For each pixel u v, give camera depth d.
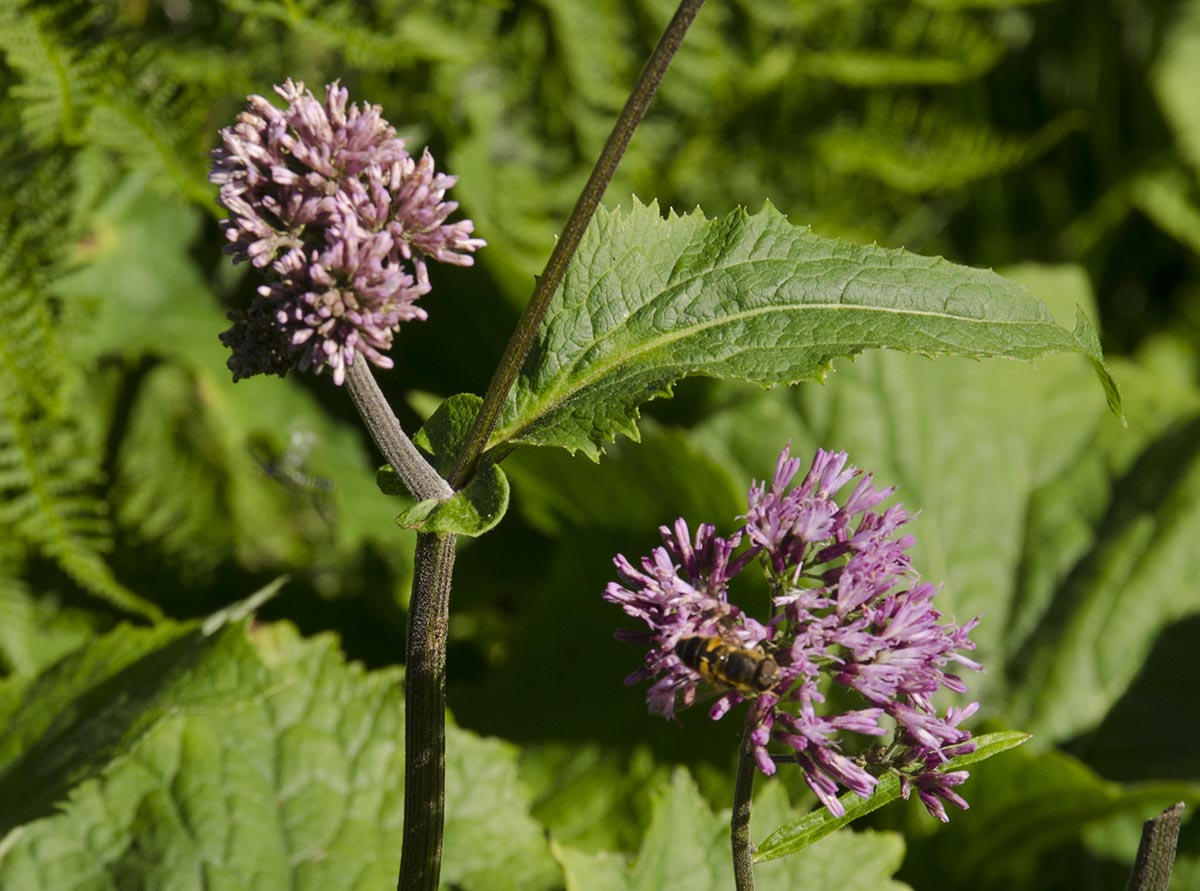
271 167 0.50
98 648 0.69
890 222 1.12
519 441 0.52
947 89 1.16
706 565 0.51
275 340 0.50
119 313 0.86
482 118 0.90
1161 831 0.52
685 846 0.62
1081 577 0.92
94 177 0.82
